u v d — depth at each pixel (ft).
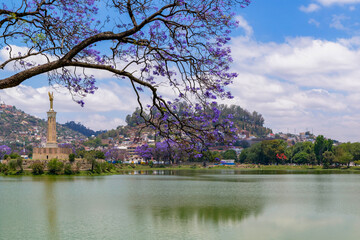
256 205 177.68
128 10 42.47
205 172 575.38
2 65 42.60
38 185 290.76
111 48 46.26
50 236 115.44
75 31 51.98
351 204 180.86
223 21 45.27
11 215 150.10
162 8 42.55
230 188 267.59
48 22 48.91
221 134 47.29
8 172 426.10
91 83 53.72
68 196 214.07
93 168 476.13
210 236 115.34
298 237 114.62
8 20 44.19
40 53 45.57
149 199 199.93
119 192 237.86
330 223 133.69
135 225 130.62
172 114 46.06
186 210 162.81
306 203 184.85
